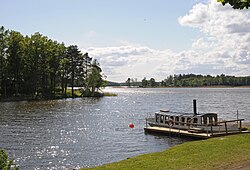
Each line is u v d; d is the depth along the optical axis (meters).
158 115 44.91
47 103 94.94
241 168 17.53
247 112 73.06
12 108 77.50
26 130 45.66
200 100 121.56
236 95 161.12
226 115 67.00
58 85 131.88
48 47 113.81
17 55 101.69
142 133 42.78
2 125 50.19
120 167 19.45
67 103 98.00
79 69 132.25
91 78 136.75
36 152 32.12
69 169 25.88
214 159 20.06
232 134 34.19
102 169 19.34
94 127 49.25
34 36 110.94
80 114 68.38
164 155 22.50
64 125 51.25
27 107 80.69
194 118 40.09
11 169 25.83
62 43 128.38
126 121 56.81
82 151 32.56
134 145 35.09
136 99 131.50
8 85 106.62
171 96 159.38
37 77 107.25
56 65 115.31
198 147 24.67
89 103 101.69
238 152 21.91
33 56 105.44
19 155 30.88
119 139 38.88
